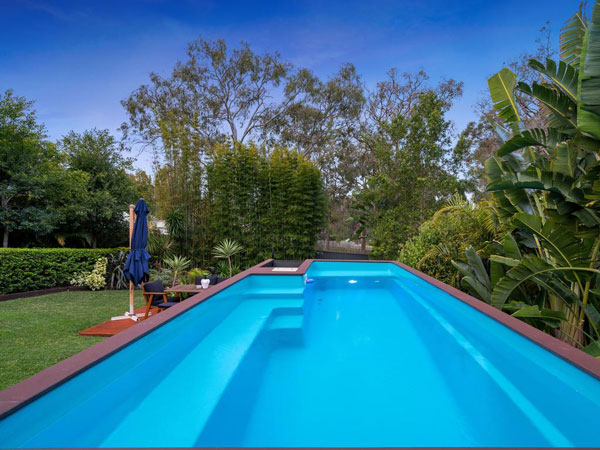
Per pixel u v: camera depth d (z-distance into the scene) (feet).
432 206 34.50
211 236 32.86
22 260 26.43
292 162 32.89
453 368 9.23
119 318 18.94
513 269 12.94
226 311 13.71
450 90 53.11
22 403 4.61
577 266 12.40
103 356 6.20
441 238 22.61
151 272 29.35
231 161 32.19
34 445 4.76
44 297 26.18
